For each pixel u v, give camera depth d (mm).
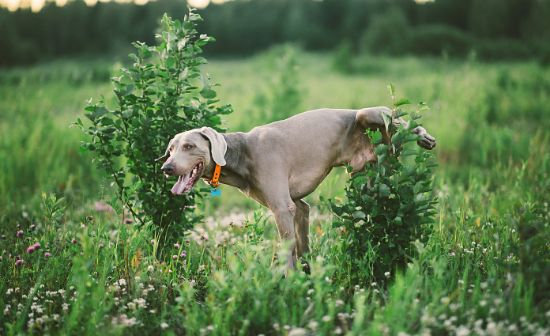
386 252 5105
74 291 5113
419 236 5082
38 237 6316
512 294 4391
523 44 47500
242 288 4395
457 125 11492
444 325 4039
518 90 16703
